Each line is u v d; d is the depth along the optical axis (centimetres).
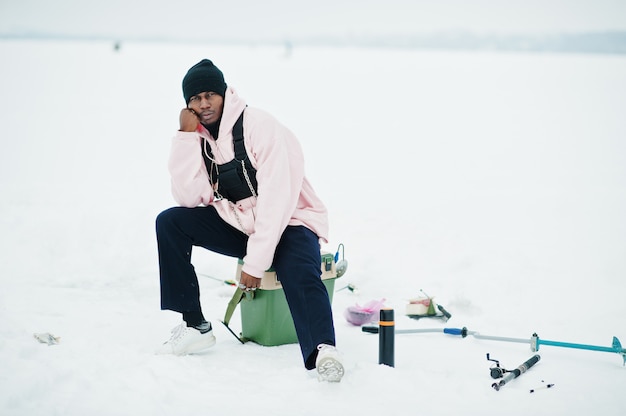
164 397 284
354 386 300
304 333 315
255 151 339
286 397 289
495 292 496
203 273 532
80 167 1164
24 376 289
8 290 470
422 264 580
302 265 322
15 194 884
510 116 2103
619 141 1602
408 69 4181
